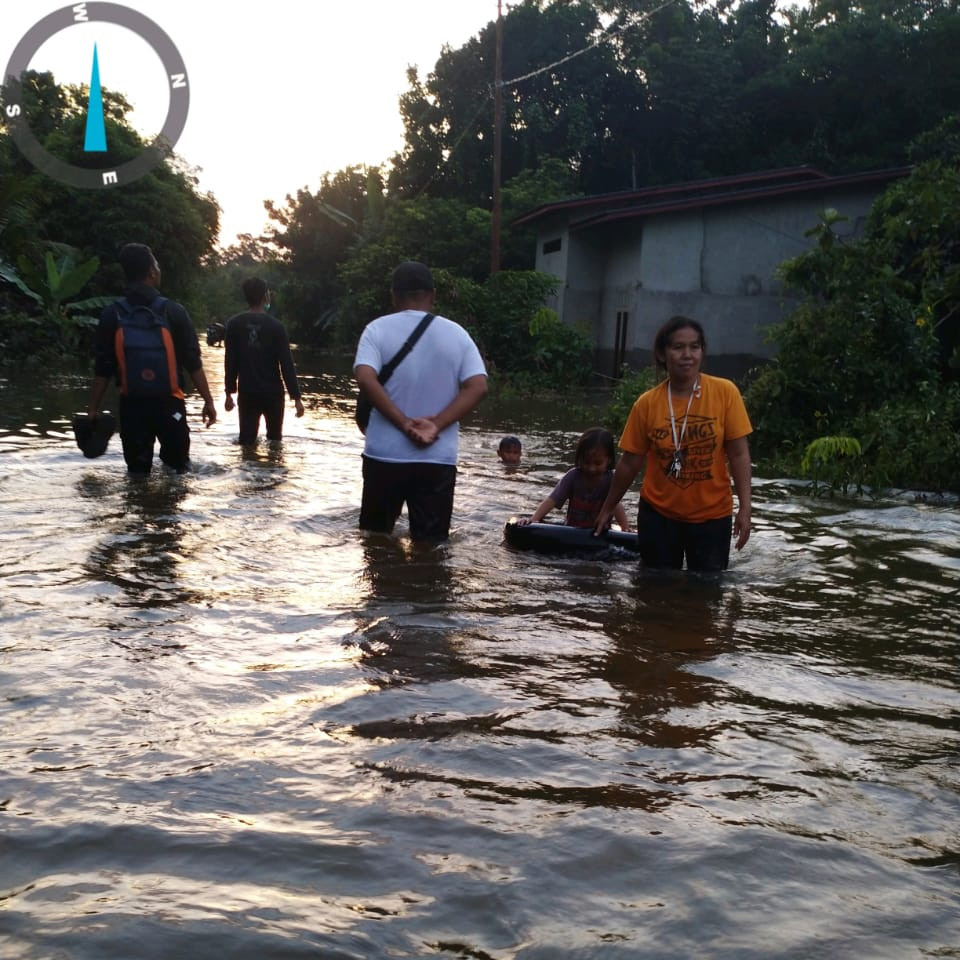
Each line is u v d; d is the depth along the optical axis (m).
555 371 20.89
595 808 1.92
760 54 37.84
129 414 6.43
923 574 4.44
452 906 1.55
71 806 1.85
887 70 33.88
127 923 1.46
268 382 8.44
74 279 21.50
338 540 4.69
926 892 1.64
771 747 2.29
